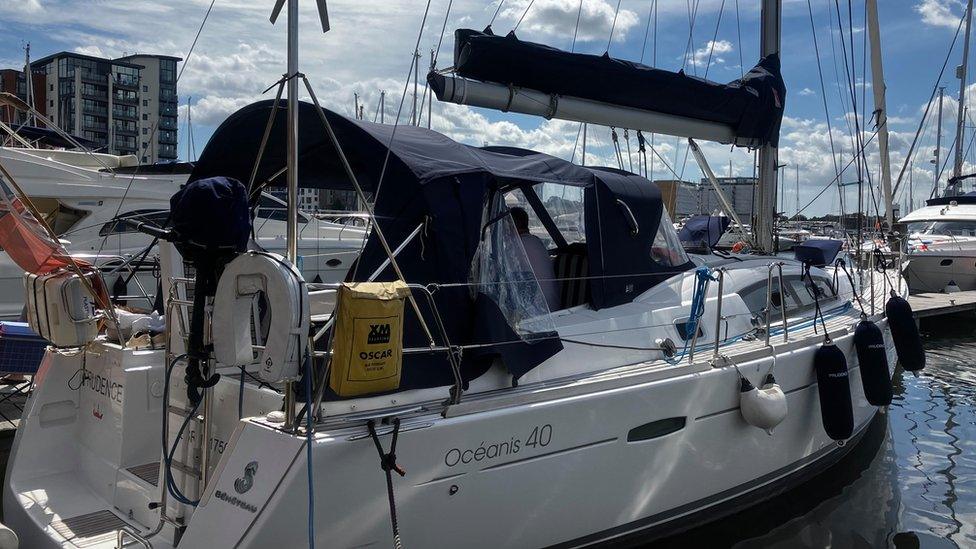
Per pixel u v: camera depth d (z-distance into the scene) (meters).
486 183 3.28
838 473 5.64
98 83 68.81
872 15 6.68
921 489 5.37
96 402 3.64
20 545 3.38
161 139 70.00
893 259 8.79
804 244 6.38
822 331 5.18
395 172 3.13
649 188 4.42
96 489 3.56
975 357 10.45
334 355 2.58
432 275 3.12
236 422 3.11
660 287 4.45
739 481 4.43
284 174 4.06
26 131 10.48
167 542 2.98
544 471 3.35
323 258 8.82
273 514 2.57
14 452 3.66
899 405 7.86
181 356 2.92
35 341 5.24
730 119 5.58
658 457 3.85
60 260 3.62
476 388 3.25
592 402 3.47
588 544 3.69
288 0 2.54
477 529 3.19
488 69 4.44
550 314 3.70
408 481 2.92
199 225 2.71
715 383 4.07
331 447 2.65
